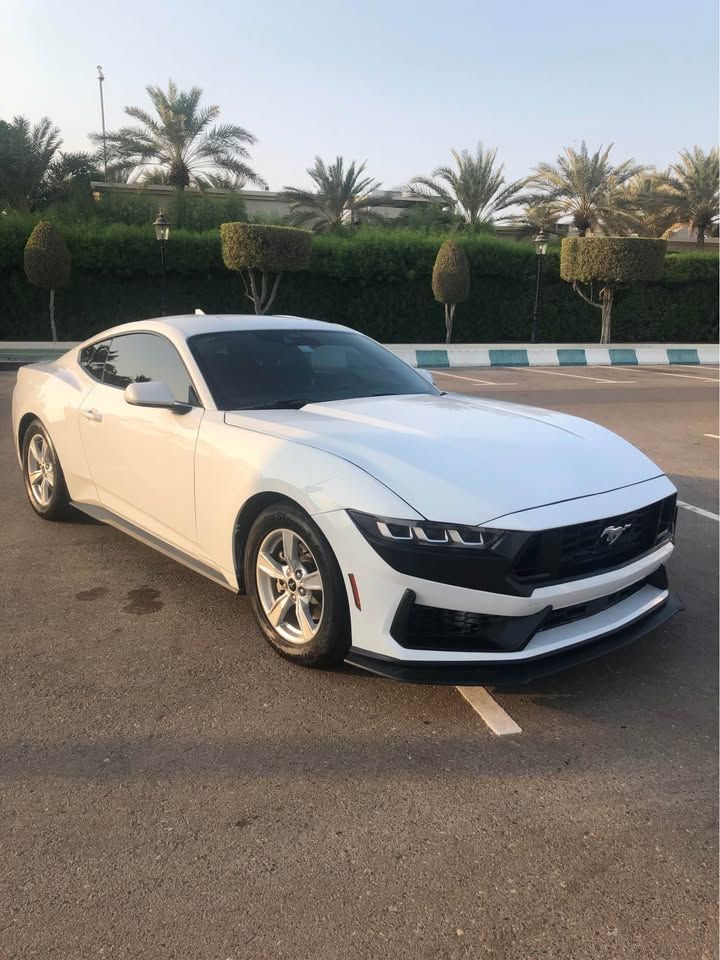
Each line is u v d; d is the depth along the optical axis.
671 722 2.88
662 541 3.25
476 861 2.14
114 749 2.63
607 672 3.25
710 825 2.31
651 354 21.33
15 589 4.00
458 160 33.38
